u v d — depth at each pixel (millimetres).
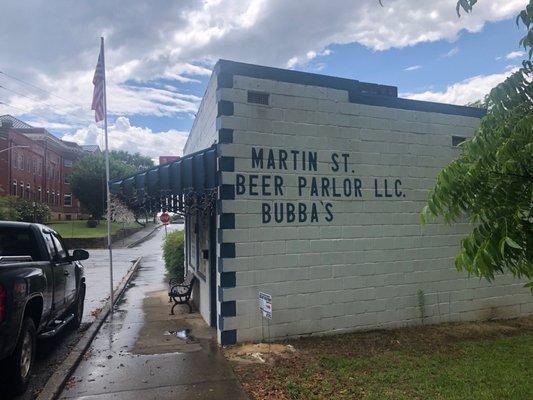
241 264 6836
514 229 2363
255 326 6902
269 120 7074
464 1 2574
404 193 7980
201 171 6777
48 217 42812
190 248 11695
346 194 7547
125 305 10391
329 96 7508
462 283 8328
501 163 2465
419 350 6547
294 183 7188
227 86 6855
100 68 10234
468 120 8609
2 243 6496
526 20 2533
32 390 5523
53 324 7180
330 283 7367
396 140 7977
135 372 5754
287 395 4957
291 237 7133
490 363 5914
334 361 6035
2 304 4727
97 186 49750
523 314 8766
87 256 8062
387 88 9062
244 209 6867
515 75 2652
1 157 43312
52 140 57812
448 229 8273
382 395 4887
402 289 7883
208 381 5426
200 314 9219
